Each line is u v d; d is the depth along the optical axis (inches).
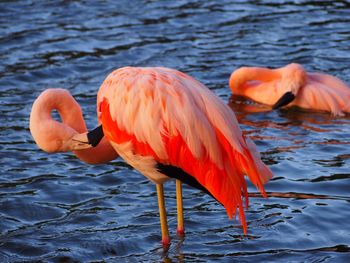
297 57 629.0
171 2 783.1
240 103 558.6
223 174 301.0
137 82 309.1
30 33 677.9
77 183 410.6
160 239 346.0
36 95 548.1
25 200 388.8
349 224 354.9
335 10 753.6
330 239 341.1
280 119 522.3
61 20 717.3
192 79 317.1
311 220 359.6
